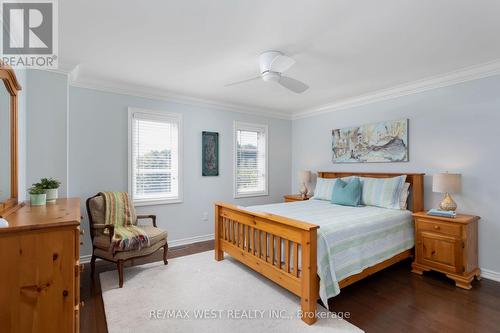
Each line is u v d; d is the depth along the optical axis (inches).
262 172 199.8
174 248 153.0
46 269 48.3
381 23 78.7
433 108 129.9
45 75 108.8
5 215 58.4
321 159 189.3
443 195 126.2
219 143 176.7
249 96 161.6
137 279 110.3
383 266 108.6
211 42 91.4
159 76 126.4
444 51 98.1
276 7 70.8
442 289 102.6
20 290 46.8
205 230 170.4
